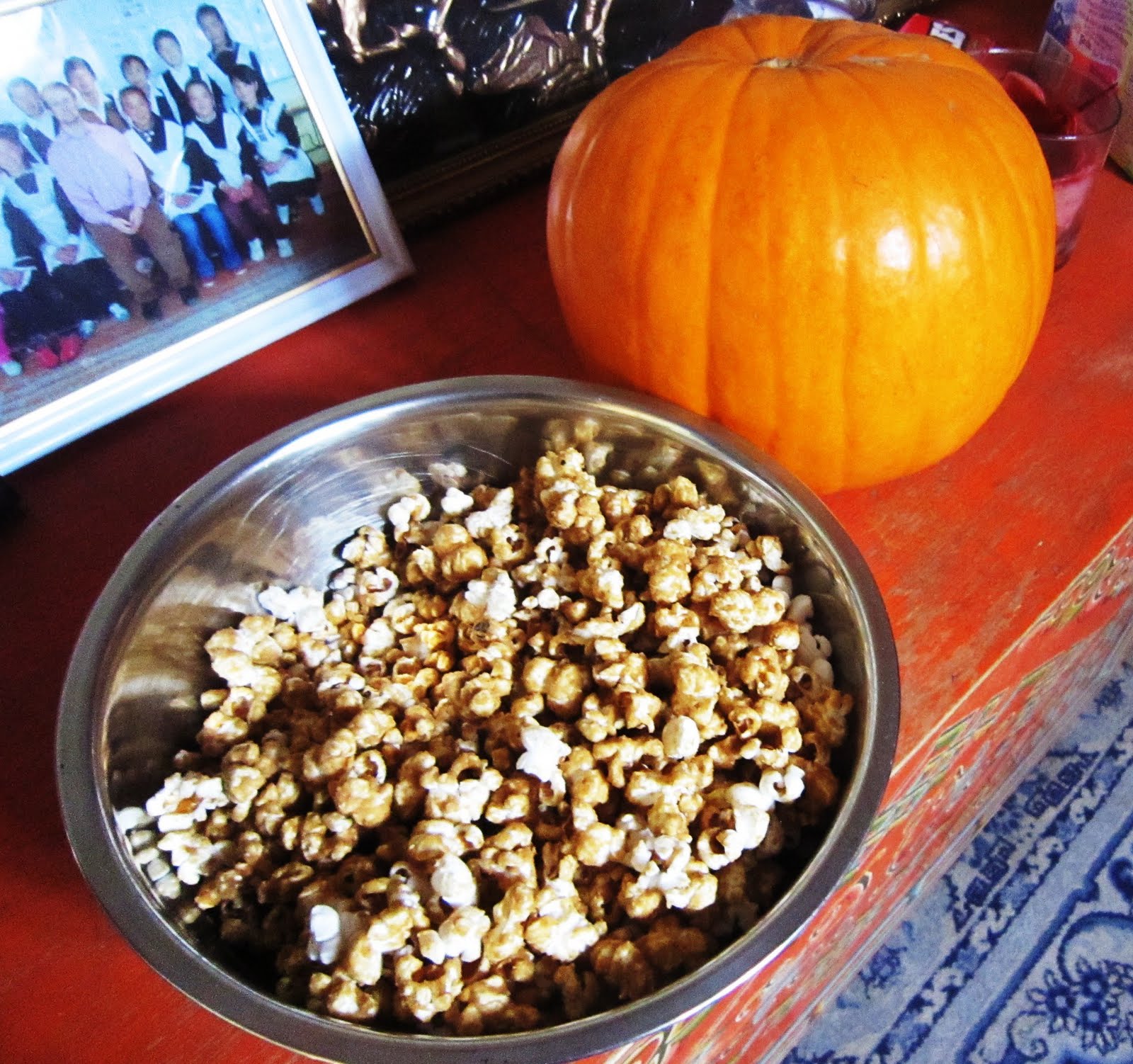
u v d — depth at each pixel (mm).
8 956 366
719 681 391
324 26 515
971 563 446
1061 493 466
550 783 372
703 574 410
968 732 456
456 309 582
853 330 387
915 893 642
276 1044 288
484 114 602
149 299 513
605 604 420
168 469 516
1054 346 521
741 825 349
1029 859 699
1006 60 593
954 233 377
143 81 467
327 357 560
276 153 516
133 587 385
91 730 351
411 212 609
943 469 479
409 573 465
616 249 407
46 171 459
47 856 390
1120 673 776
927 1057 632
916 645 424
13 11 429
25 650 453
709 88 399
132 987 358
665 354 423
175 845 380
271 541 452
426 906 352
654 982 344
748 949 296
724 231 383
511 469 488
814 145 375
